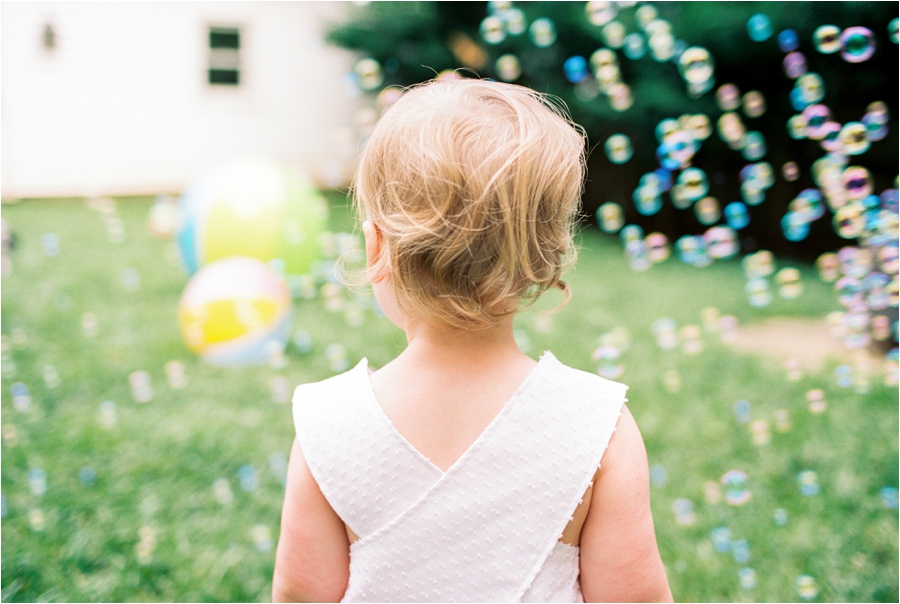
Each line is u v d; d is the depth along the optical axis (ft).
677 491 7.34
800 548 6.43
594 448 2.46
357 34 27.12
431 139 2.39
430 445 2.46
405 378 2.53
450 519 2.42
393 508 2.46
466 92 2.56
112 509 6.79
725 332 13.34
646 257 21.17
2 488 7.09
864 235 12.27
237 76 31.71
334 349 11.28
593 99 22.72
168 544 6.30
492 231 2.34
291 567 2.64
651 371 10.87
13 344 11.35
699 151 22.86
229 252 13.82
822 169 11.09
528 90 2.84
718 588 5.85
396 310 2.64
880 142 19.69
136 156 30.48
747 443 8.44
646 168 24.36
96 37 29.14
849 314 13.08
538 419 2.46
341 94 32.71
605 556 2.50
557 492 2.43
